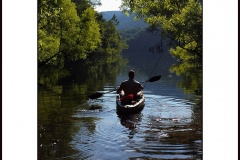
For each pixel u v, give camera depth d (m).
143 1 16.56
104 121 8.66
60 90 14.84
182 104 10.94
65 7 23.09
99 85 17.06
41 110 10.10
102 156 5.95
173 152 6.09
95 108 10.42
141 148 6.36
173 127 7.91
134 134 7.36
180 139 6.89
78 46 28.25
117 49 68.50
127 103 10.02
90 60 47.81
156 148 6.36
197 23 14.00
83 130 7.73
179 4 15.60
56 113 9.65
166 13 15.95
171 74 23.02
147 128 7.88
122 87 10.97
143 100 10.73
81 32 28.31
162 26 14.91
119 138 7.06
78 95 13.26
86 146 6.51
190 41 14.89
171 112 9.67
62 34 23.64
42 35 18.23
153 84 16.70
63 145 6.57
